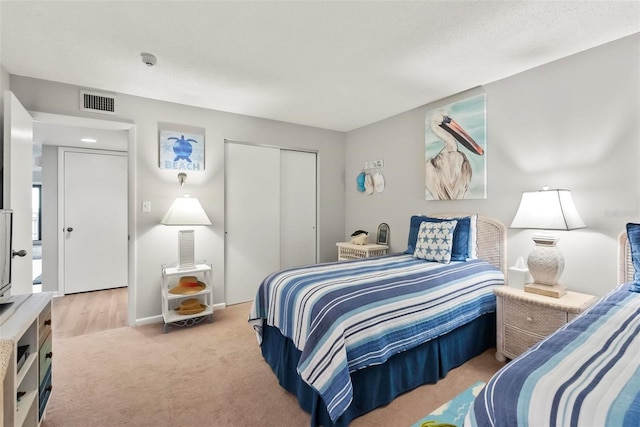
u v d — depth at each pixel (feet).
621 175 7.00
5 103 6.95
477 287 7.84
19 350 4.83
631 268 6.79
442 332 6.78
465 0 5.68
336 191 15.28
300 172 14.44
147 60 7.70
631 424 2.27
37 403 5.04
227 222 12.48
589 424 2.39
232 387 6.79
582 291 7.60
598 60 7.29
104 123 9.91
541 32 6.71
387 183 13.12
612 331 3.90
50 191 14.30
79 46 7.20
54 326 10.41
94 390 6.63
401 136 12.46
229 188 12.48
